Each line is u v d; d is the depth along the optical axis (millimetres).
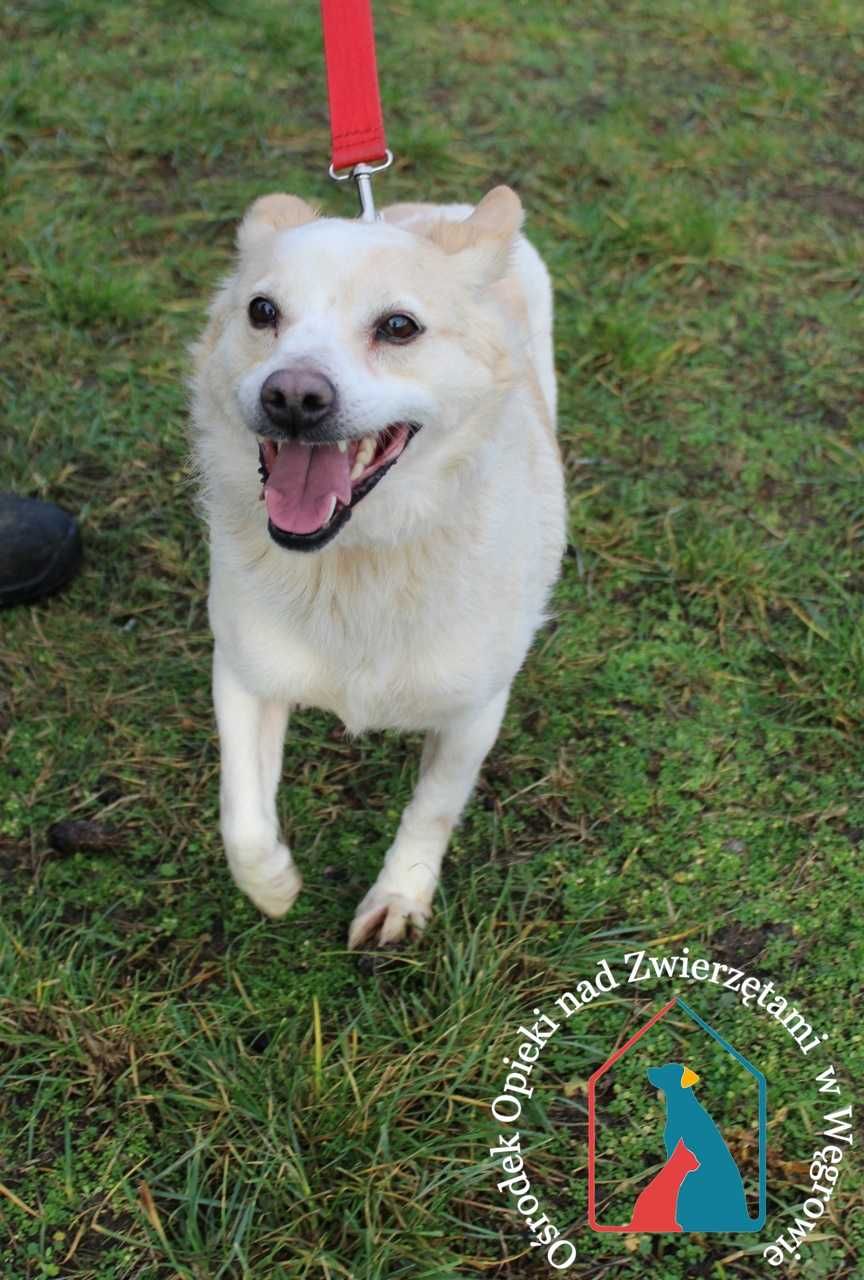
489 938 2938
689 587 3873
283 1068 2684
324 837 3250
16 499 3695
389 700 2785
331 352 2426
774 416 4449
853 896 3096
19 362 4402
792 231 5293
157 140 5344
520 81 6059
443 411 2566
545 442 3174
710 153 5648
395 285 2510
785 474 4246
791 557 3984
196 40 6031
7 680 3527
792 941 3002
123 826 3215
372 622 2664
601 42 6449
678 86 6168
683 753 3447
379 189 5242
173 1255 2395
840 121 6051
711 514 4098
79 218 5035
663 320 4797
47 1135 2611
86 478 4094
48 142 5305
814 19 6797
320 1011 2846
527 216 5203
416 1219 2463
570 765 3422
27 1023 2771
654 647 3717
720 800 3332
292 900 2920
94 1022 2754
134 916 3027
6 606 3674
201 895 3080
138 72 5777
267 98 5730
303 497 2447
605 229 5105
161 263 4855
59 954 2922
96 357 4465
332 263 2498
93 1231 2475
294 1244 2441
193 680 3578
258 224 2814
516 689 3588
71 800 3268
